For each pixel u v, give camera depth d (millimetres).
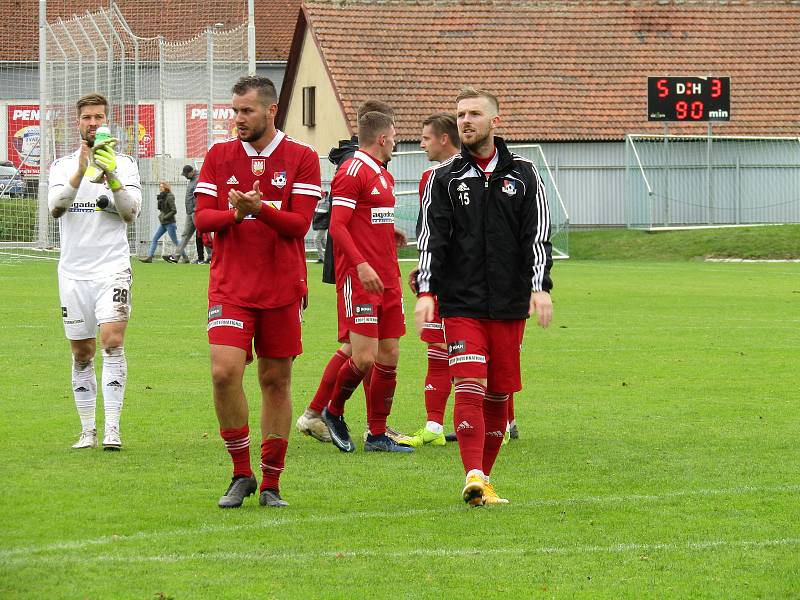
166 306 59469
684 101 118875
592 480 23984
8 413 31219
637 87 131500
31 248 100062
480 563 17984
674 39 135625
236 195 20547
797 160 130625
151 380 36969
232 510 21297
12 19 158500
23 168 113812
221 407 21453
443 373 28453
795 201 130625
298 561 18000
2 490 22578
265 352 21609
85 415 27125
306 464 25875
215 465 25172
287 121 143000
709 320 55469
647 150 128625
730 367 40594
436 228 21656
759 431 29344
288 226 21125
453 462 26234
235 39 99125
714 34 136625
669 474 24516
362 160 27516
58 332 48562
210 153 21719
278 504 21625
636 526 20297
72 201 26641
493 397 22344
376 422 27641
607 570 17688
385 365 27375
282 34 177500
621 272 88500
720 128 130500
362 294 26984
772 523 20516
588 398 34406
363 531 19859
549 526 20266
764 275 84688
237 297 21266
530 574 17438
